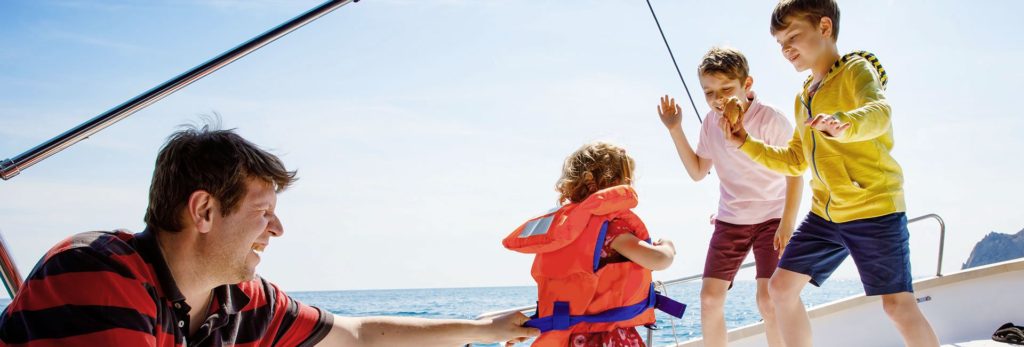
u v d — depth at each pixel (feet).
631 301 6.61
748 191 9.73
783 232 9.11
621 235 6.78
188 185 4.15
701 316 9.82
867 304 11.96
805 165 8.70
